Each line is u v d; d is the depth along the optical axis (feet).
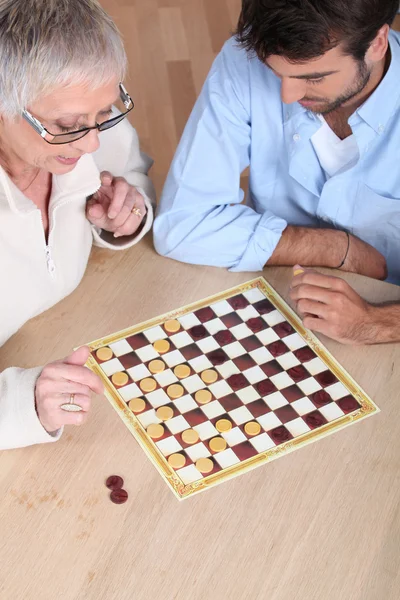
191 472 4.83
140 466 4.85
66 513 4.62
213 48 12.45
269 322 5.68
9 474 4.78
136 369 5.35
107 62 4.30
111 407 5.14
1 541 4.50
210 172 6.31
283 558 4.48
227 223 6.16
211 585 4.36
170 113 11.46
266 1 4.76
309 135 6.26
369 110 5.90
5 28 4.12
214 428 5.05
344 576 4.43
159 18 12.91
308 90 5.35
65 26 4.13
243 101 6.28
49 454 4.88
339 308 5.53
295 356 5.47
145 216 6.27
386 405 5.22
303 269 5.76
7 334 5.47
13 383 4.84
